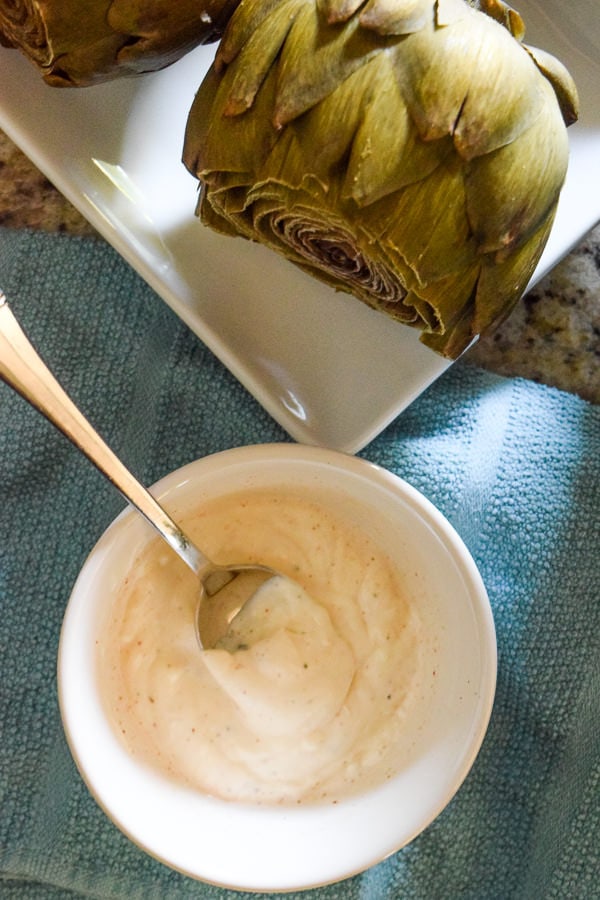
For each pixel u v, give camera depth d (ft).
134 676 2.45
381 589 2.52
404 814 2.27
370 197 2.02
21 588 2.63
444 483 2.64
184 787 2.39
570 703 2.62
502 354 2.85
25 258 2.71
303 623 2.48
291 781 2.42
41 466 2.66
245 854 2.28
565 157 2.13
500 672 2.64
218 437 2.69
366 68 1.98
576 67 2.74
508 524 2.66
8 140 2.85
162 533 2.29
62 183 2.62
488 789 2.62
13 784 2.58
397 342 2.60
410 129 1.99
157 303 2.72
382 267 2.27
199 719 2.44
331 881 2.21
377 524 2.48
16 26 2.35
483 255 2.14
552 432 2.70
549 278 2.86
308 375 2.60
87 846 2.55
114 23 2.24
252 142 2.10
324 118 2.01
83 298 2.71
